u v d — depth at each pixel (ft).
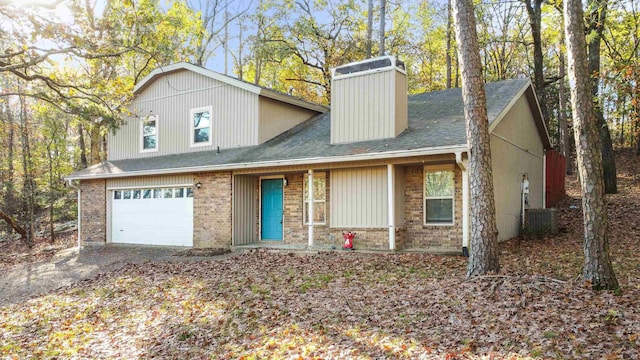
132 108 60.49
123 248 53.93
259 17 92.89
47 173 74.28
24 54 42.93
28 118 79.61
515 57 91.09
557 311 19.99
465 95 27.53
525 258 32.96
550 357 15.96
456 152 33.53
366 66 43.16
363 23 92.53
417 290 25.58
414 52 93.71
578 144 23.65
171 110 57.36
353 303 24.57
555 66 92.84
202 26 96.78
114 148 62.64
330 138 45.19
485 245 26.63
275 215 49.85
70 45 43.39
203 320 24.68
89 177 57.72
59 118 71.15
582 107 23.35
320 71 99.55
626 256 32.71
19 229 70.54
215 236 48.60
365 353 18.12
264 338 21.24
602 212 23.11
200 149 54.54
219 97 53.36
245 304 26.37
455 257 34.60
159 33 55.88
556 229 43.21
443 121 41.24
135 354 21.40
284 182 48.52
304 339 20.40
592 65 54.39
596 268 22.89
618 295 21.68
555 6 57.62
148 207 55.21
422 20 85.76
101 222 58.59
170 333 23.50
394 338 19.21
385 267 32.63
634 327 17.66
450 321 20.33
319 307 24.49
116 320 26.40
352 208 41.65
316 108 59.41
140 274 37.19
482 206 26.78
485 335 18.39
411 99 53.36
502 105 39.75
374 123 41.37
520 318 19.71
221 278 33.01
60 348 22.82
